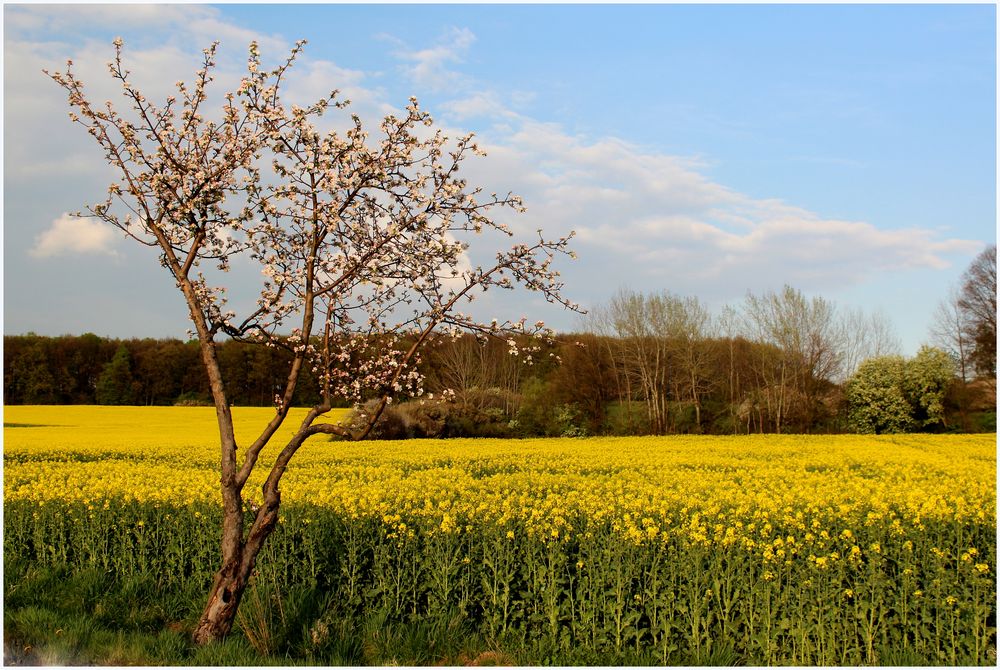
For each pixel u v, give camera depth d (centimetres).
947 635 704
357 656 727
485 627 769
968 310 5094
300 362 770
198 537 967
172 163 763
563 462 2108
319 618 793
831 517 933
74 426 4081
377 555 856
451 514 953
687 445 2995
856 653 689
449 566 805
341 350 830
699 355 5106
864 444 3042
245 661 666
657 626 721
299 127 738
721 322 5378
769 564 750
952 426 4284
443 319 770
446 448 2775
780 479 1534
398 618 811
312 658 688
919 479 1574
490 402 4578
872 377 4388
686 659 698
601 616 768
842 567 735
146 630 804
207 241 798
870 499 1102
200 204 748
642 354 5150
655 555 796
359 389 804
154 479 1496
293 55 739
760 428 4731
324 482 1397
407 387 789
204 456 2289
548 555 803
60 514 1057
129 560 984
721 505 1082
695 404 4953
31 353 6128
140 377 6234
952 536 893
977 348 4959
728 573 743
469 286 769
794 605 707
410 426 3562
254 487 1301
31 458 2283
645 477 1638
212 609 732
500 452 2534
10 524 1080
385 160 740
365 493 1198
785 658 697
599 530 867
